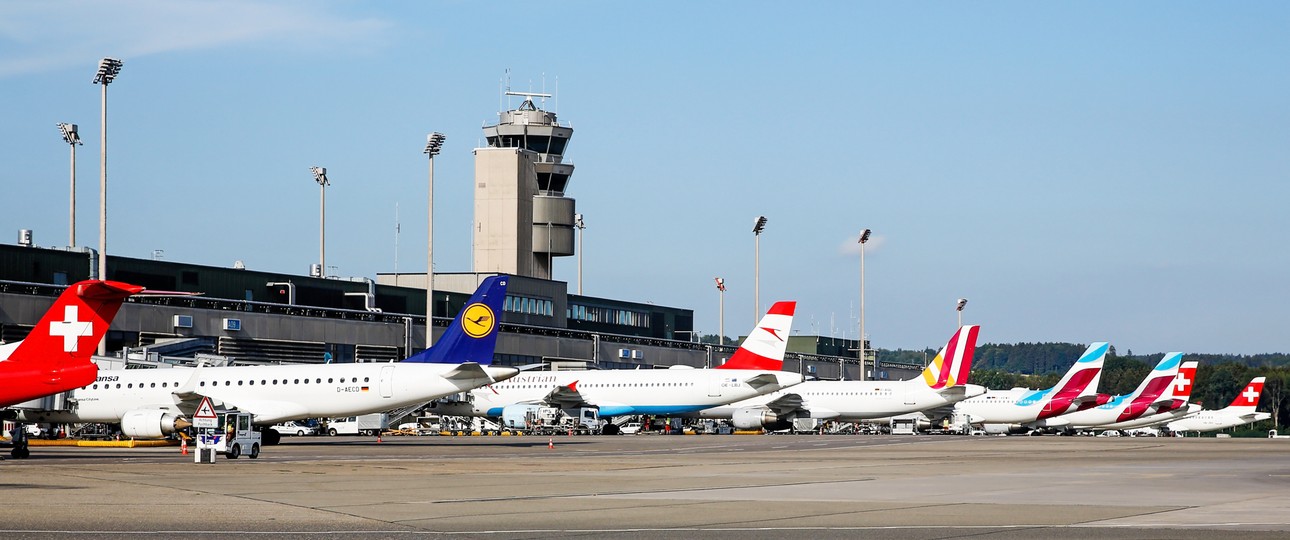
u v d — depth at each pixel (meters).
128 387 66.50
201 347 91.56
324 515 26.08
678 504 29.22
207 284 98.19
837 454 58.44
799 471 43.03
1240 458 56.78
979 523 25.20
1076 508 28.59
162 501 28.78
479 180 140.88
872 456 56.38
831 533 23.45
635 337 134.88
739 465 46.91
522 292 125.81
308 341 99.88
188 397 65.12
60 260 88.62
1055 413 115.00
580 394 95.12
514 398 96.81
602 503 29.38
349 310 103.12
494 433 98.56
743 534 23.27
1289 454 62.41
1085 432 146.00
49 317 44.56
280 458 50.72
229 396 66.00
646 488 34.25
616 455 55.81
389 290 114.00
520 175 140.12
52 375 44.25
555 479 37.81
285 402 65.88
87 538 21.84
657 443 73.88
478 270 140.38
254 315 96.19
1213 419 137.88
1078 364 116.06
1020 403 115.50
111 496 29.97
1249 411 137.12
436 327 112.75
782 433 108.69
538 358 120.88
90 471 39.88
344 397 65.50
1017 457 56.31
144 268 93.38
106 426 74.12
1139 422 122.12
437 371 65.62
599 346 129.62
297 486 33.91
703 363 145.00
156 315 90.69
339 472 40.59
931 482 37.47
